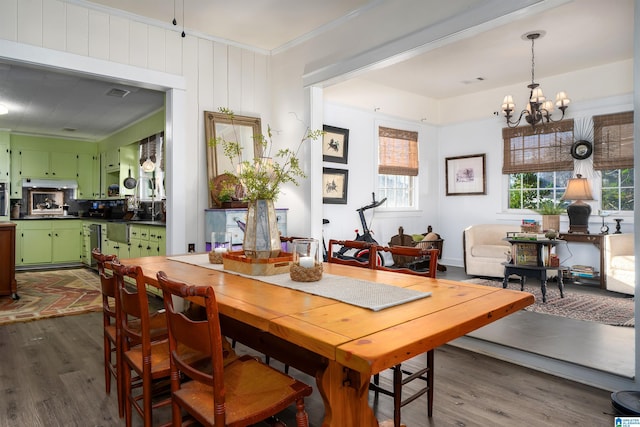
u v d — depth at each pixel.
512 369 2.76
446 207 7.23
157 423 2.08
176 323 1.45
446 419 2.11
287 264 2.22
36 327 3.70
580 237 5.12
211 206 4.26
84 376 2.63
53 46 3.42
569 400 2.31
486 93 6.59
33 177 7.49
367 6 3.64
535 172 6.04
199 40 4.26
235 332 2.35
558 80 5.77
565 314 3.81
